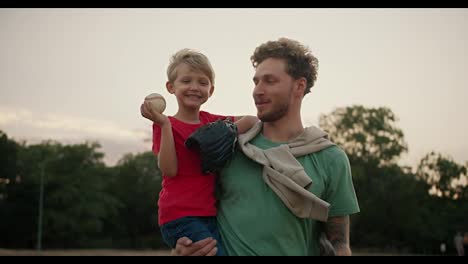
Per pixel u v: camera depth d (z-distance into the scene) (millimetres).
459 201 75438
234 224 2922
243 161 3039
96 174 83125
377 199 69562
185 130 3178
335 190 2961
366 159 72250
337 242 3000
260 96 3008
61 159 80375
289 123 3059
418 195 73562
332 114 74875
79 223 78125
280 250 2842
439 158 75625
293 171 2836
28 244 76562
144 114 2955
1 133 77875
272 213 2859
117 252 64312
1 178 76938
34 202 77000
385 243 71000
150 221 85812
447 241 72250
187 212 3006
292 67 2990
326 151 3002
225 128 2961
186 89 3266
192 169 3092
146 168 89375
